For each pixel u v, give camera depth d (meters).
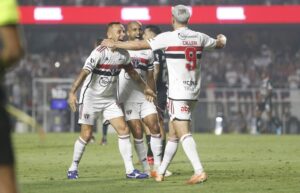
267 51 44.06
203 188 11.93
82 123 13.91
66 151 22.08
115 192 11.57
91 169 15.97
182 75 12.53
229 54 44.03
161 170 13.14
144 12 41.44
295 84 38.56
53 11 41.97
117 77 13.79
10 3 5.77
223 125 36.66
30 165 17.12
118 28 13.45
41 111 37.59
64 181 13.40
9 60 5.78
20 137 30.86
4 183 6.02
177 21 12.64
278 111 36.47
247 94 36.72
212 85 38.12
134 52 14.66
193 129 36.84
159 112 16.44
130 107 14.19
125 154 13.80
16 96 39.09
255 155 20.19
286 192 11.41
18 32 5.80
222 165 16.70
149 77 14.83
